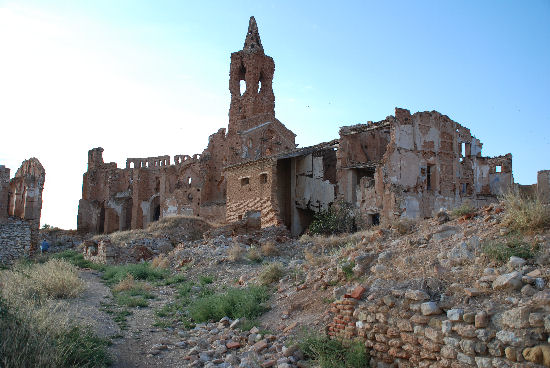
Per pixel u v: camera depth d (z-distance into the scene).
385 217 32.72
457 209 13.67
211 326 13.31
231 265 22.45
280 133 64.25
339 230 34.31
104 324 13.28
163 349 11.64
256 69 72.88
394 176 33.31
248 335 11.98
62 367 9.09
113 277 22.95
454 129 38.47
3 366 8.47
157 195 75.38
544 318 7.02
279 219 35.03
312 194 40.41
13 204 37.78
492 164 42.69
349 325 10.15
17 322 9.77
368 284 11.04
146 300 17.28
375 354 9.43
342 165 37.91
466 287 8.90
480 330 7.66
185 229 40.72
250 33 77.69
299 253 23.94
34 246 36.16
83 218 75.38
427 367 8.29
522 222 10.30
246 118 65.75
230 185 41.09
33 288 15.49
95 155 83.00
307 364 9.71
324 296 12.58
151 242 33.75
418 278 9.98
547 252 8.92
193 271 22.81
